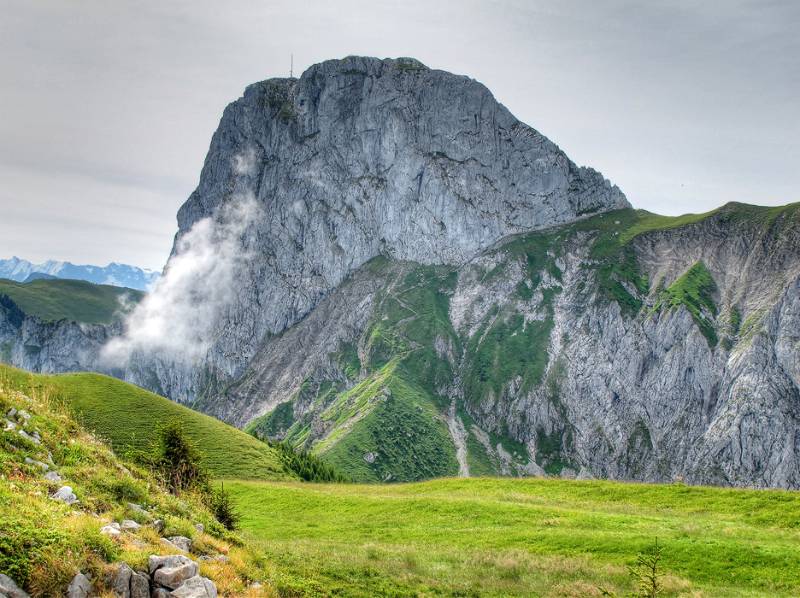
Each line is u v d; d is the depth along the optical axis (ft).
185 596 66.44
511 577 131.54
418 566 137.08
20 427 92.32
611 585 124.98
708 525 159.74
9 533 61.72
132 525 77.82
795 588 119.75
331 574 121.29
